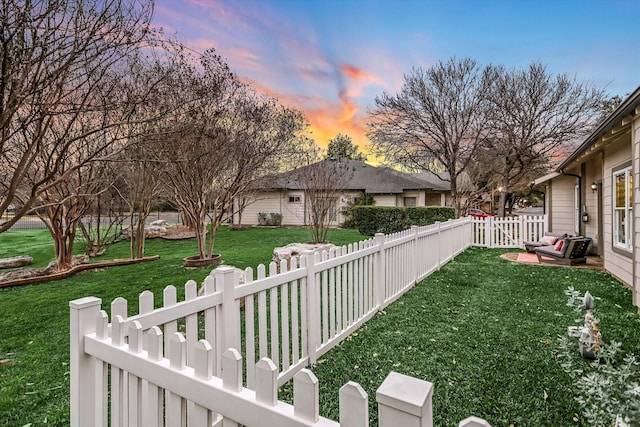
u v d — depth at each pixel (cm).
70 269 711
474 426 74
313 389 93
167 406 125
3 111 300
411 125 1482
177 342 123
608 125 491
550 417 215
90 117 506
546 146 1444
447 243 778
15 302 498
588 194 905
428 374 272
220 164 770
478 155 1529
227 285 216
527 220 1016
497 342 332
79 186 671
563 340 245
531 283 575
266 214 1989
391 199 1911
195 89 620
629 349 312
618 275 596
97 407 150
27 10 291
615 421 166
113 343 144
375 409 229
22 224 1755
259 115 814
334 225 1884
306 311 295
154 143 644
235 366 109
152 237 1347
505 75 1395
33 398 246
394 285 477
